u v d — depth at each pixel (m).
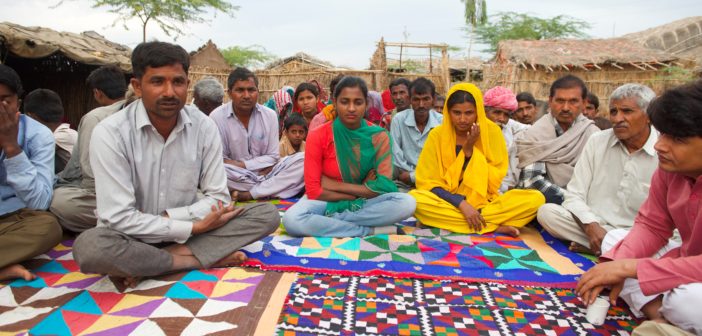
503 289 2.69
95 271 2.42
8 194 2.78
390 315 2.36
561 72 13.45
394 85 5.73
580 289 2.27
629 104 2.91
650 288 2.04
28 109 4.00
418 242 3.36
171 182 2.73
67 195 3.16
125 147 2.56
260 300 2.43
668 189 2.24
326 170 3.71
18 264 2.67
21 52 8.47
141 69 2.41
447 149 3.80
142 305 2.34
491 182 3.78
